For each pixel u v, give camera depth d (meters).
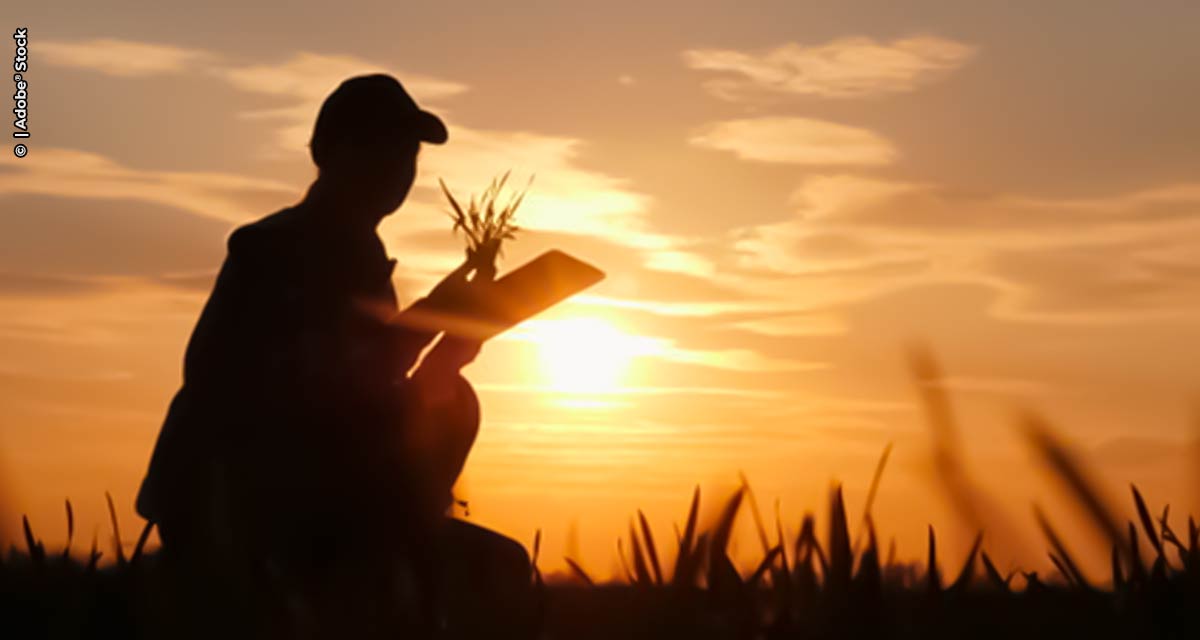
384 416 4.63
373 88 5.06
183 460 4.58
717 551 2.28
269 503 4.48
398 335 4.70
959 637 2.10
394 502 4.56
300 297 4.75
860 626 2.10
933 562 2.16
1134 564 2.13
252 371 4.67
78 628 2.53
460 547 4.49
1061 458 1.42
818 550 2.15
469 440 4.74
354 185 5.00
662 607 2.28
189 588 2.53
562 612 2.90
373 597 2.64
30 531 2.66
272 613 2.55
